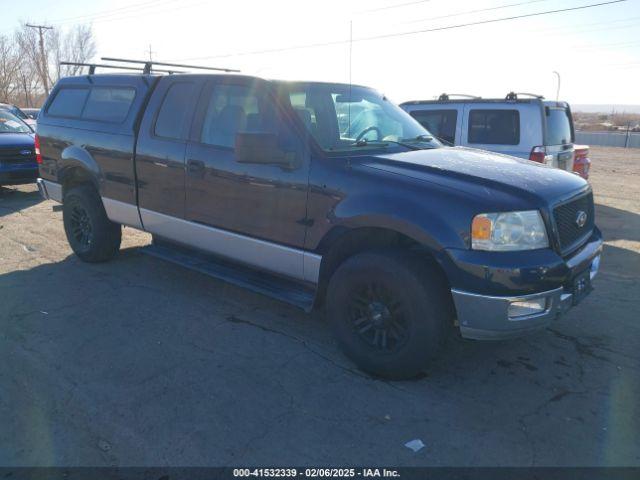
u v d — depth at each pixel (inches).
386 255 136.0
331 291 148.9
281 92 161.5
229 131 171.9
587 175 378.9
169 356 154.4
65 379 140.9
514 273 122.9
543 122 305.4
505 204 126.6
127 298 198.5
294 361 152.7
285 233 157.8
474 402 132.9
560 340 168.7
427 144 179.8
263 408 128.8
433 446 115.4
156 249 208.7
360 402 132.0
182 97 188.9
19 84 1988.2
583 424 124.2
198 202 180.9
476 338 130.2
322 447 114.6
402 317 136.9
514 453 113.4
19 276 221.3
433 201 130.0
